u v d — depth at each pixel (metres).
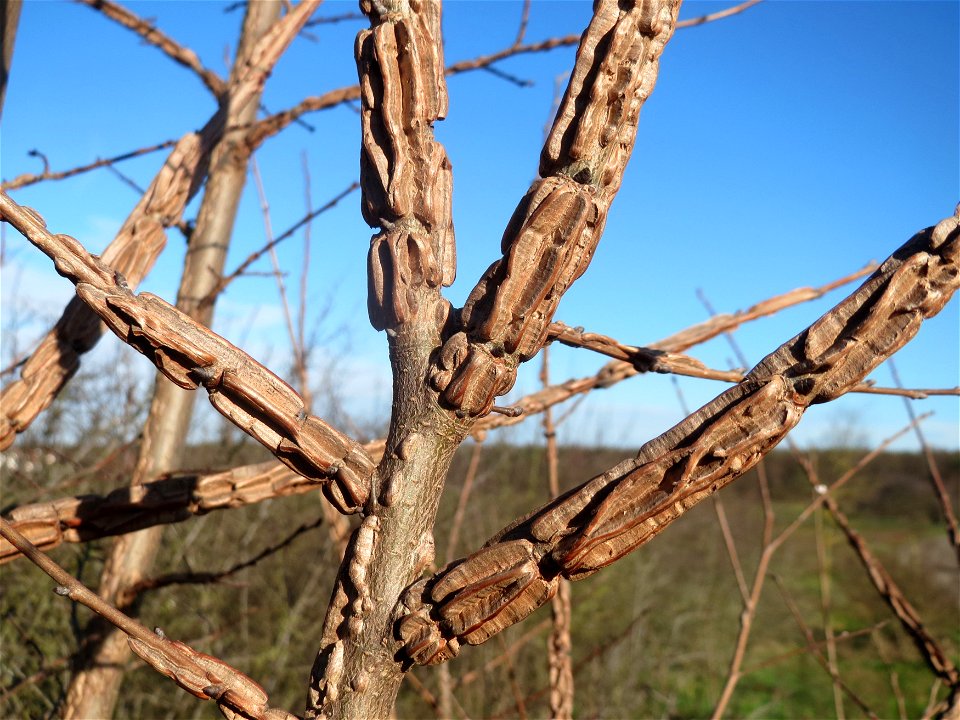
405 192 0.30
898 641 3.43
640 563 3.22
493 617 0.28
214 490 0.41
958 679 0.48
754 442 0.27
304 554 2.22
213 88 0.79
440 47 0.31
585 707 2.63
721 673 3.36
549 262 0.28
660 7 0.28
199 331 0.29
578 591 2.86
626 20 0.28
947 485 5.46
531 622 2.38
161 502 0.41
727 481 0.27
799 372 0.27
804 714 2.96
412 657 0.28
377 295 0.30
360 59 0.31
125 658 0.62
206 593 1.92
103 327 0.44
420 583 0.29
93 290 0.29
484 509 2.36
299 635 2.02
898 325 0.26
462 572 0.28
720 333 0.50
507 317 0.28
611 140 0.28
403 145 0.30
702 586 3.85
